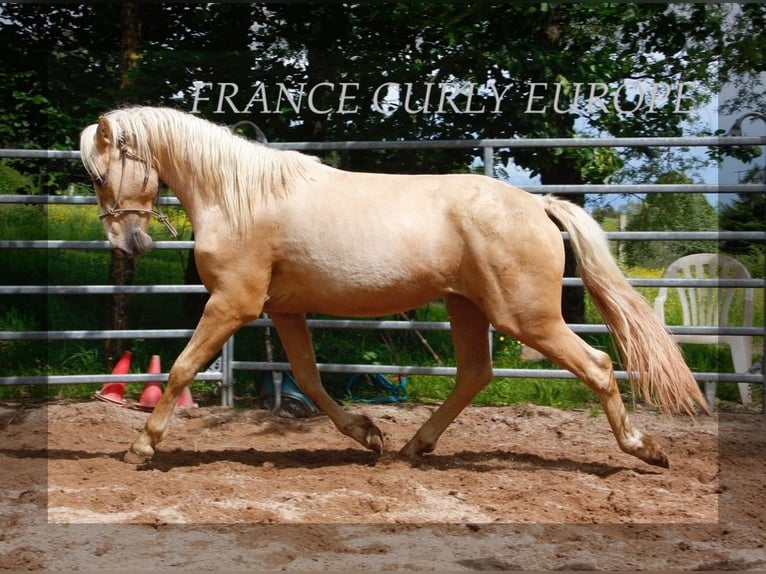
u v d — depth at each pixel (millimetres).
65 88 8438
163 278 9719
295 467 5262
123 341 8359
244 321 5035
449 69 7961
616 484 4906
